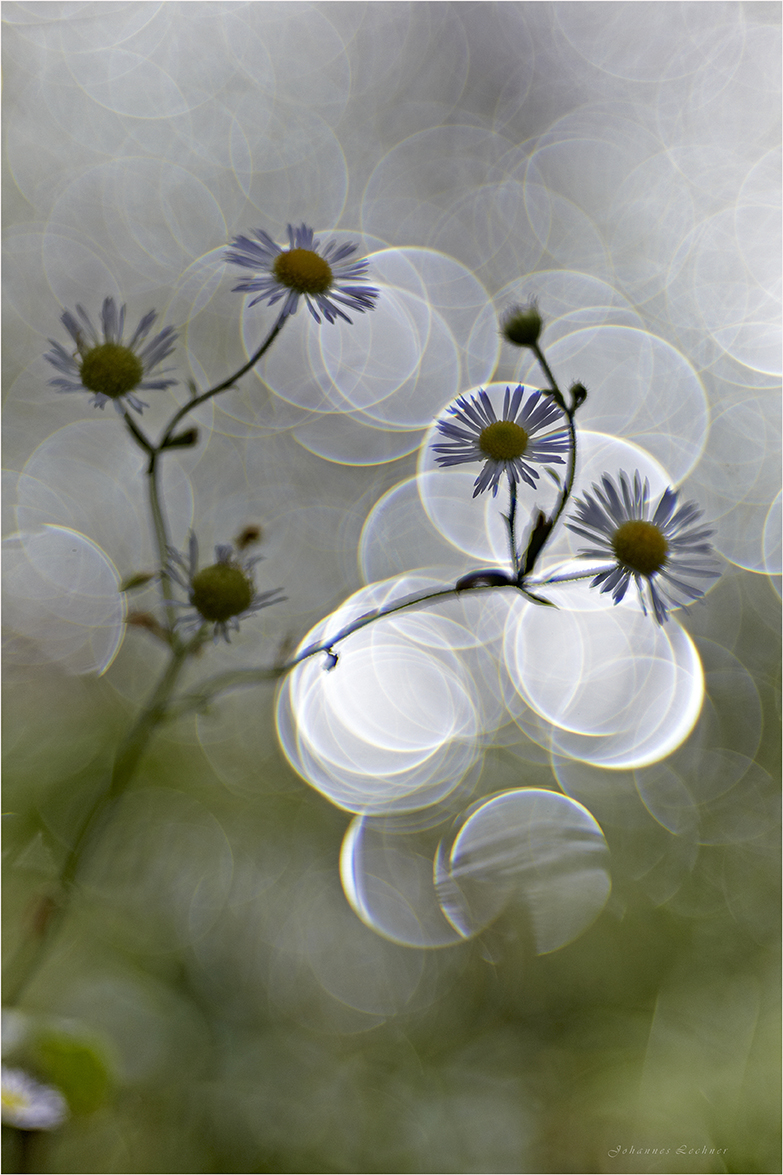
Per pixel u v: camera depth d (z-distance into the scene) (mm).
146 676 609
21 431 724
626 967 513
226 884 516
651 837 567
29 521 659
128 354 426
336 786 590
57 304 783
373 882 527
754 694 658
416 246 864
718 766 617
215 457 757
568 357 817
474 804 582
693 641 694
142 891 505
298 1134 473
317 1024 496
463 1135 479
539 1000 508
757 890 535
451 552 737
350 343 820
